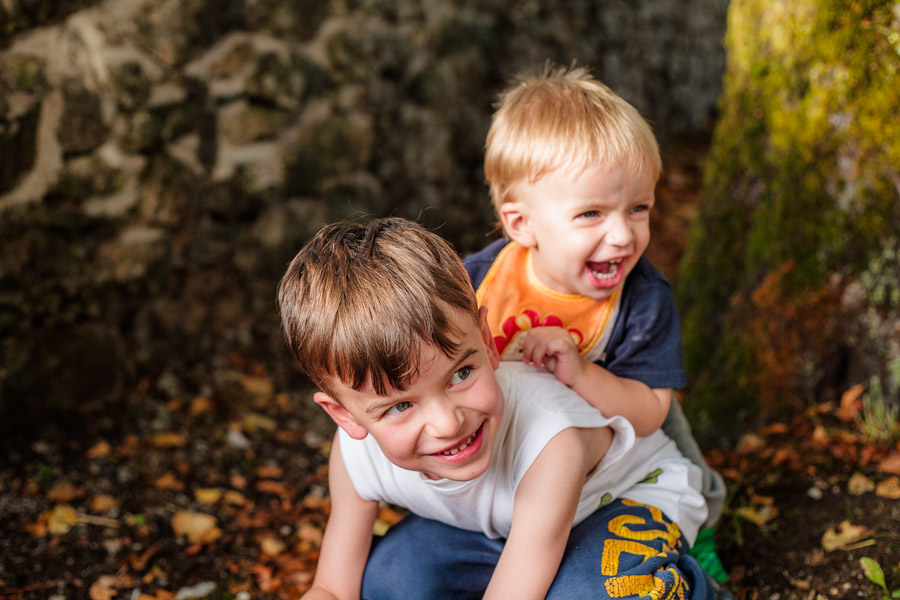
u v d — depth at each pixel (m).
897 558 1.75
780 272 2.33
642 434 1.60
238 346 3.42
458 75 4.27
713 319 2.59
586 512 1.51
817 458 2.15
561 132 1.46
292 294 1.27
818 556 1.83
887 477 2.01
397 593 1.56
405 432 1.23
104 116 2.86
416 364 1.16
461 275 1.25
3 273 2.65
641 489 1.60
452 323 1.19
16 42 2.59
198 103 3.18
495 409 1.27
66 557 2.19
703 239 2.62
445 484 1.40
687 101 6.92
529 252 1.63
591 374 1.49
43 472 2.55
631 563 1.42
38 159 2.69
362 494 1.55
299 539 2.35
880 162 2.12
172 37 3.02
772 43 2.30
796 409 2.35
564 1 5.03
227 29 3.23
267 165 3.46
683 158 6.29
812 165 2.24
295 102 3.52
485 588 1.59
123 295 3.03
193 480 2.62
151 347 3.16
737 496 2.13
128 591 2.07
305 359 1.25
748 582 1.84
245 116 3.36
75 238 2.85
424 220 4.23
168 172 3.11
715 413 2.48
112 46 2.85
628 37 5.81
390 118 3.96
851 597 1.71
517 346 1.60
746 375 2.42
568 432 1.38
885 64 2.07
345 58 3.70
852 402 2.23
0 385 2.68
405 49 3.97
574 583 1.39
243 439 2.88
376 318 1.16
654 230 4.78
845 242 2.22
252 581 2.13
